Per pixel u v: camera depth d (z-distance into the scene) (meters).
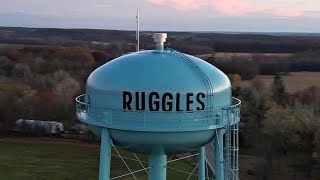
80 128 60.38
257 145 54.34
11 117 62.19
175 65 16.66
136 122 16.17
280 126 54.38
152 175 18.88
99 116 16.92
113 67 17.08
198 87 16.23
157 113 16.03
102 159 16.69
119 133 16.52
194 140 16.47
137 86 16.11
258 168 46.19
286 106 61.12
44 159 49.91
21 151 53.00
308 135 54.00
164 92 15.95
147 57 17.06
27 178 43.50
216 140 16.75
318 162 48.19
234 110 17.08
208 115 16.44
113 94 16.45
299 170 45.81
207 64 17.66
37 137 59.44
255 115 57.69
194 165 46.09
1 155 51.28
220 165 16.78
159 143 16.31
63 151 53.25
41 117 63.69
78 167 47.09
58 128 60.62
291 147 53.44
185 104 16.09
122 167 45.94
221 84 16.95
